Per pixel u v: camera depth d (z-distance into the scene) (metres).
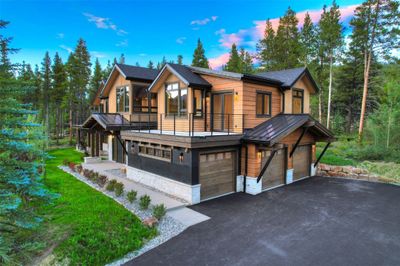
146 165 11.34
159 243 5.84
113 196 9.34
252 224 6.96
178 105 12.16
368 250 5.54
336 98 28.02
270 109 12.19
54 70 31.17
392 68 22.38
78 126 20.72
